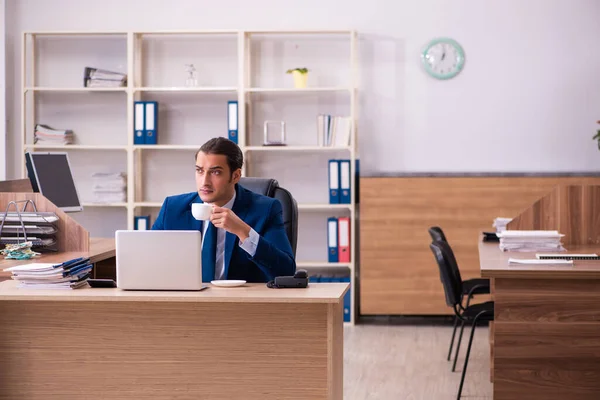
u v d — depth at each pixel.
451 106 7.50
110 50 7.70
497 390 4.20
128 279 3.09
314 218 7.66
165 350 3.21
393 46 7.51
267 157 7.64
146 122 7.32
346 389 5.14
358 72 7.54
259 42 7.59
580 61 7.42
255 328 3.16
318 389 3.14
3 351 3.27
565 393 4.17
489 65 7.47
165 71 7.65
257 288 3.19
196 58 7.63
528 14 7.43
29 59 7.71
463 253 7.25
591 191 5.49
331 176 7.23
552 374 4.17
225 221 3.29
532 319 4.17
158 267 3.07
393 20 7.50
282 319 3.15
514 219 5.55
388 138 7.54
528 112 7.47
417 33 7.50
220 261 3.62
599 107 7.42
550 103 7.46
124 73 7.54
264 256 3.37
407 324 7.29
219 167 3.51
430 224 7.27
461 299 5.09
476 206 7.24
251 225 3.60
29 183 5.33
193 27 7.62
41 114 7.74
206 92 7.65
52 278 3.18
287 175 7.64
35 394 3.27
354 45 7.19
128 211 7.39
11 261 4.23
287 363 3.15
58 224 4.66
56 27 7.68
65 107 7.73
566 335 4.16
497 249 5.28
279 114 7.62
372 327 7.16
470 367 5.74
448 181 7.25
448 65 7.47
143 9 7.64
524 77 7.47
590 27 7.40
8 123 7.71
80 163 7.76
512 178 7.22
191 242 3.05
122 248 3.08
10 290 3.16
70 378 3.25
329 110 7.58
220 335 3.18
